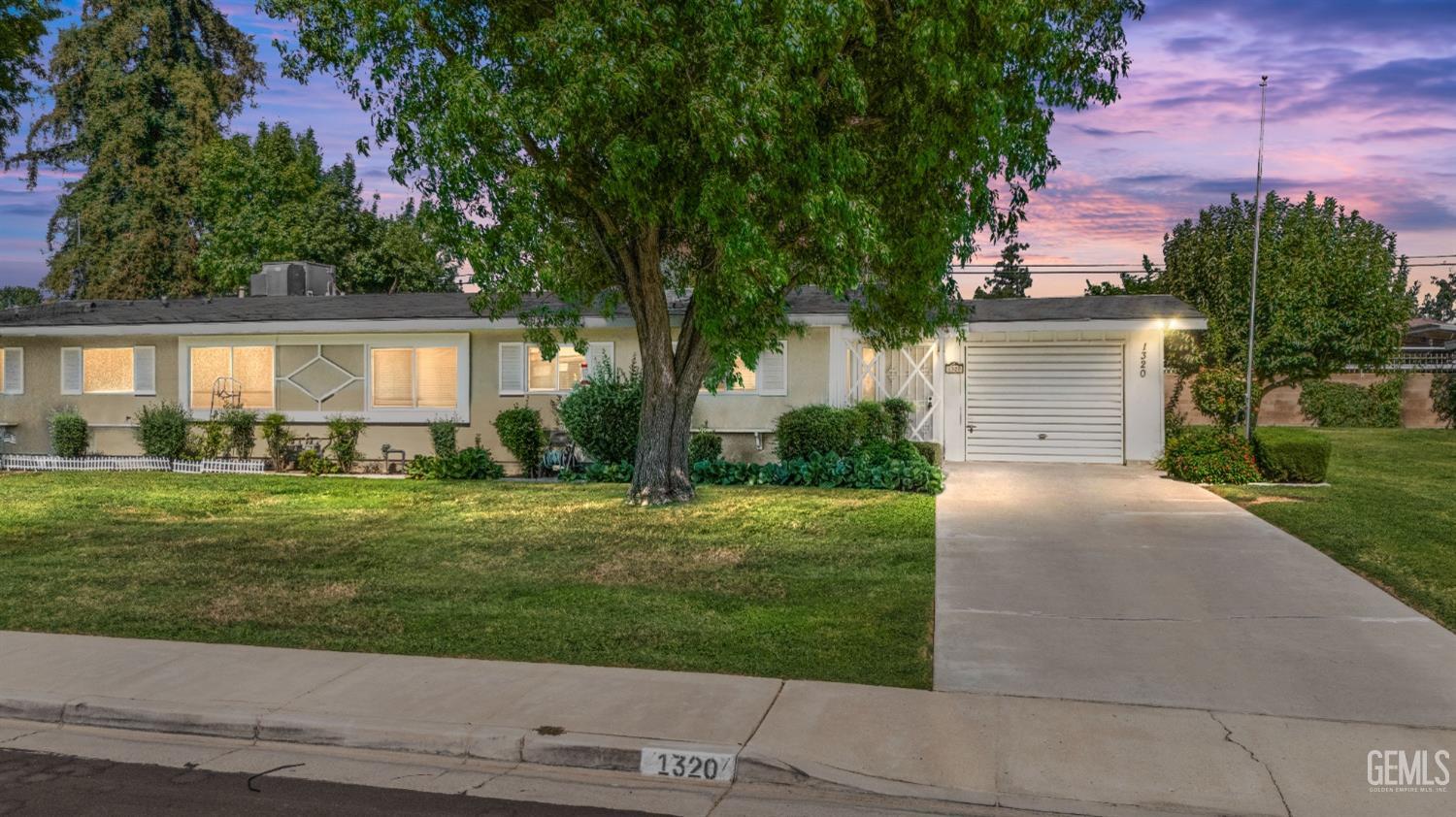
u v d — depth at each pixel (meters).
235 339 21.11
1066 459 19.42
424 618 8.59
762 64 10.91
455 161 11.42
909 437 19.75
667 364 14.59
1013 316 18.67
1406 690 6.54
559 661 7.36
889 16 12.00
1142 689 6.61
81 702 6.51
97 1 38.00
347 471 19.81
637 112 11.73
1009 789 5.12
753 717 6.07
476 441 19.94
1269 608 8.63
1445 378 32.19
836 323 17.91
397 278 38.69
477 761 5.79
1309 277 25.64
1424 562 10.12
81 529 13.21
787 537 12.07
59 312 22.86
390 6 12.02
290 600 9.27
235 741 6.17
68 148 38.91
